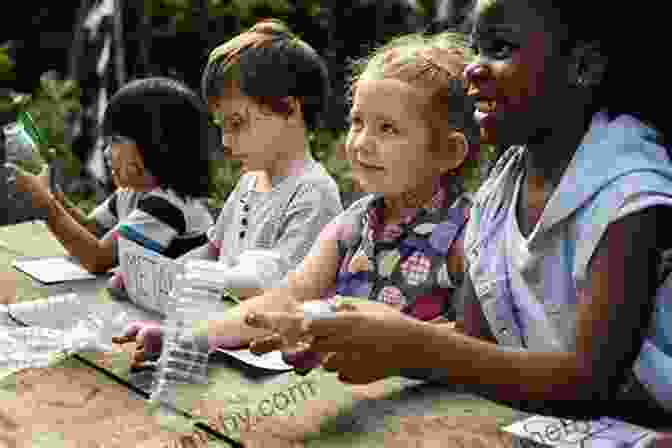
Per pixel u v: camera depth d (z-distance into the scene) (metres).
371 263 1.54
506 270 1.22
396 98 1.42
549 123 1.12
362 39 5.95
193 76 5.79
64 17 6.29
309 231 1.75
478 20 1.12
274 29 1.78
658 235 1.03
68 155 4.67
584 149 1.11
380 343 1.03
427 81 1.42
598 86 1.12
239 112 1.74
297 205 1.77
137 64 5.35
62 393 1.20
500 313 1.22
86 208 4.49
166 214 1.86
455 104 1.44
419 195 1.53
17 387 1.21
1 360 1.30
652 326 1.14
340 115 4.88
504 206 1.26
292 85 1.73
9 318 1.51
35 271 1.81
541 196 1.21
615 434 1.05
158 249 1.85
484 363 1.04
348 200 2.27
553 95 1.10
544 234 1.14
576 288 1.11
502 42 1.10
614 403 1.15
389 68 1.44
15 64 6.12
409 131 1.43
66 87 4.92
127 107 1.87
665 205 1.01
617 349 1.04
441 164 1.48
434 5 5.35
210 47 5.64
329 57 5.71
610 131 1.10
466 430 1.06
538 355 1.05
